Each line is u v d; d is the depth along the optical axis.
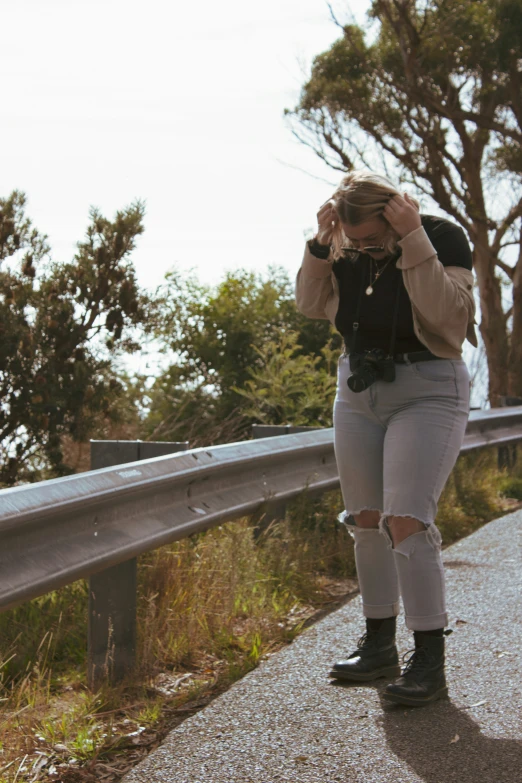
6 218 6.43
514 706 2.95
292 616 4.22
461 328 3.00
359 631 3.89
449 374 3.08
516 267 16.75
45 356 6.44
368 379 3.05
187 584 4.03
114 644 3.34
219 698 3.13
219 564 4.28
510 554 5.32
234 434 9.08
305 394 8.30
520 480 8.26
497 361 16.89
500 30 14.27
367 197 2.92
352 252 3.17
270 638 3.82
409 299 3.05
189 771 2.55
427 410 3.05
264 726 2.86
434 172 16.08
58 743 2.79
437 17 14.62
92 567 2.97
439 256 3.04
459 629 3.87
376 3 15.09
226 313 10.34
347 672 3.24
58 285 6.56
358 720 2.88
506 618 3.99
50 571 2.76
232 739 2.76
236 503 4.39
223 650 3.69
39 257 6.62
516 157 16.42
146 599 3.82
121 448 3.95
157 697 3.16
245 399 9.69
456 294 2.93
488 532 6.08
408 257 2.89
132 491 3.27
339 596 4.59
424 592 3.02
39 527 2.78
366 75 15.59
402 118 16.11
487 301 17.00
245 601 4.16
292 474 5.19
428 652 3.03
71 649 3.73
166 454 3.87
